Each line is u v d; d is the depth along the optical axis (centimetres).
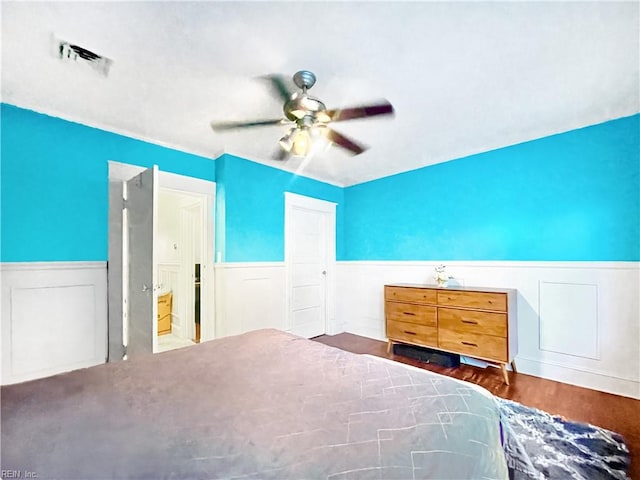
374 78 198
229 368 141
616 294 254
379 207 441
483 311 287
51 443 84
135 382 126
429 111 244
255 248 367
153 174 256
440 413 102
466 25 153
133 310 272
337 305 479
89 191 268
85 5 138
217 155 349
